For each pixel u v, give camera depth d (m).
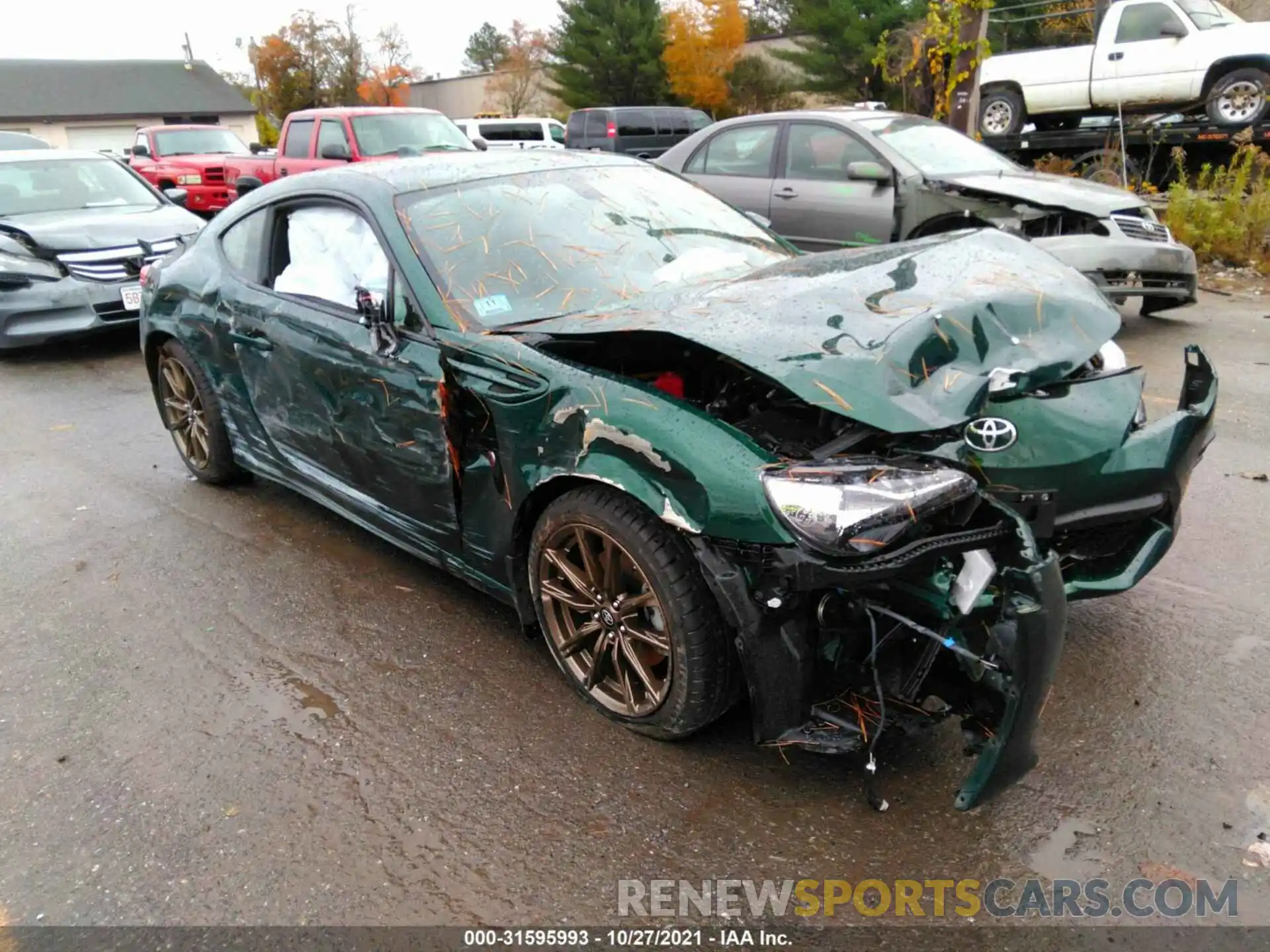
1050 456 2.82
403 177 3.84
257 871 2.46
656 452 2.56
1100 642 3.29
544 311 3.35
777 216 8.16
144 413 6.68
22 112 48.22
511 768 2.80
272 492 5.07
